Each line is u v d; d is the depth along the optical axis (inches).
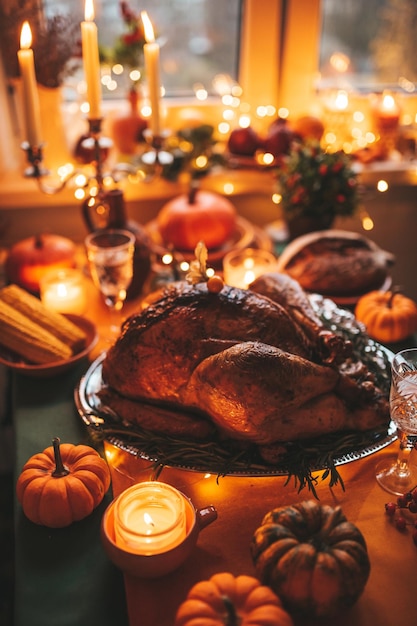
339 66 61.0
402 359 33.6
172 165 54.9
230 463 33.6
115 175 51.2
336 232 48.3
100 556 31.1
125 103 59.3
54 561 30.9
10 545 52.9
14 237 56.7
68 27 50.2
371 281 46.0
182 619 26.7
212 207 50.5
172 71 59.5
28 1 49.0
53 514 31.6
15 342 39.2
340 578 27.4
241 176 56.9
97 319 45.2
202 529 31.8
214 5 56.9
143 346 34.9
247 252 46.6
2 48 51.2
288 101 60.6
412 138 60.2
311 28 57.0
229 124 61.7
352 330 41.1
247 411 32.3
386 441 34.7
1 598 48.9
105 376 36.2
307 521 29.3
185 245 50.5
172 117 60.3
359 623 28.4
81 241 57.6
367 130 61.1
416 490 32.7
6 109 54.8
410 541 31.4
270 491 33.6
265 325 34.9
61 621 28.7
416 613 28.7
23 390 39.2
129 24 52.4
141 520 30.5
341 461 33.7
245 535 31.6
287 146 55.7
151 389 35.1
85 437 36.2
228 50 59.3
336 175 50.6
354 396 34.7
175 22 57.3
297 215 51.8
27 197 54.6
